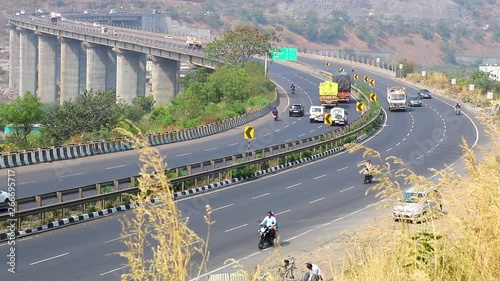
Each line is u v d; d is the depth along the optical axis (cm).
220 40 12812
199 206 4047
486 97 10912
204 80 12656
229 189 4641
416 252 705
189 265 605
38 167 5281
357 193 4534
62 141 6712
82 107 7325
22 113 7075
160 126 8100
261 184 4869
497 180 694
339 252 2667
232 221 3653
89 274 2561
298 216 3831
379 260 746
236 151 6400
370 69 16050
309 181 5016
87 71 17525
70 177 4875
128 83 15862
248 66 12119
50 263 2728
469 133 7662
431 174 5128
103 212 3659
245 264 2730
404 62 14750
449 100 10956
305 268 2533
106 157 5847
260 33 13025
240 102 10175
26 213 3253
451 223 689
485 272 662
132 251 607
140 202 585
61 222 3419
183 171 5031
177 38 18525
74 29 18050
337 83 10331
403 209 769
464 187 715
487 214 673
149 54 14800
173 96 14725
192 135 7306
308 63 17212
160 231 579
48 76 19750
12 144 6234
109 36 16238
